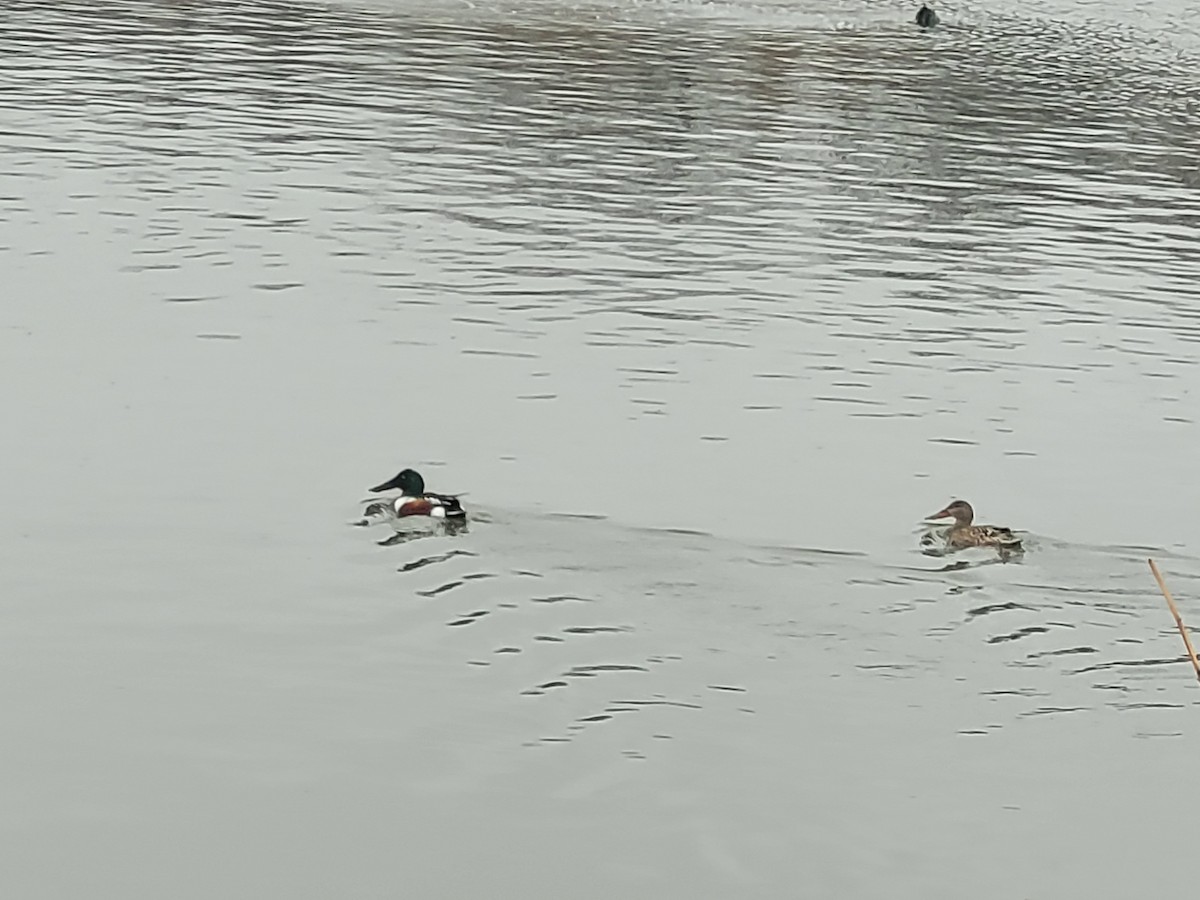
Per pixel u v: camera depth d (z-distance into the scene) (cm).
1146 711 1548
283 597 1722
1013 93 4878
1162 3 6825
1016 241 3328
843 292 2920
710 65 4966
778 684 1576
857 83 4869
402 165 3588
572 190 3484
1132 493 2122
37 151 3494
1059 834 1360
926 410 2381
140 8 5362
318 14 5422
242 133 3772
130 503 1925
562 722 1502
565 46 5119
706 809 1376
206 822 1352
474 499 1983
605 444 2183
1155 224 3525
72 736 1464
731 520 1959
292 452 2100
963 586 1797
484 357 2486
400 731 1480
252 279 2775
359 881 1282
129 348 2430
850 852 1324
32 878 1278
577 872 1293
